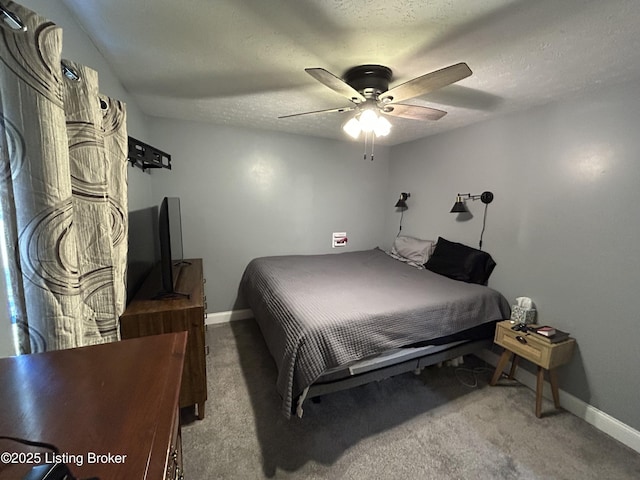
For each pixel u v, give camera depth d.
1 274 0.86
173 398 0.62
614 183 1.74
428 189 3.23
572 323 1.97
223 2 1.10
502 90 1.86
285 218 3.39
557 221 2.04
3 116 0.81
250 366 2.39
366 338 1.74
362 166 3.73
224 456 1.54
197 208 2.98
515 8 1.09
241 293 3.31
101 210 1.20
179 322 1.64
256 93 2.05
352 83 1.64
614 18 1.13
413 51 1.42
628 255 1.69
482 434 1.73
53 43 0.85
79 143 1.09
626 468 1.53
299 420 1.81
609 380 1.78
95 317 1.24
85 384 0.65
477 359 2.58
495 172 2.48
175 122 2.77
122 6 1.14
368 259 3.32
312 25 1.23
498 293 2.33
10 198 0.85
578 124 1.91
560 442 1.69
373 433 1.72
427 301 2.04
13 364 0.70
